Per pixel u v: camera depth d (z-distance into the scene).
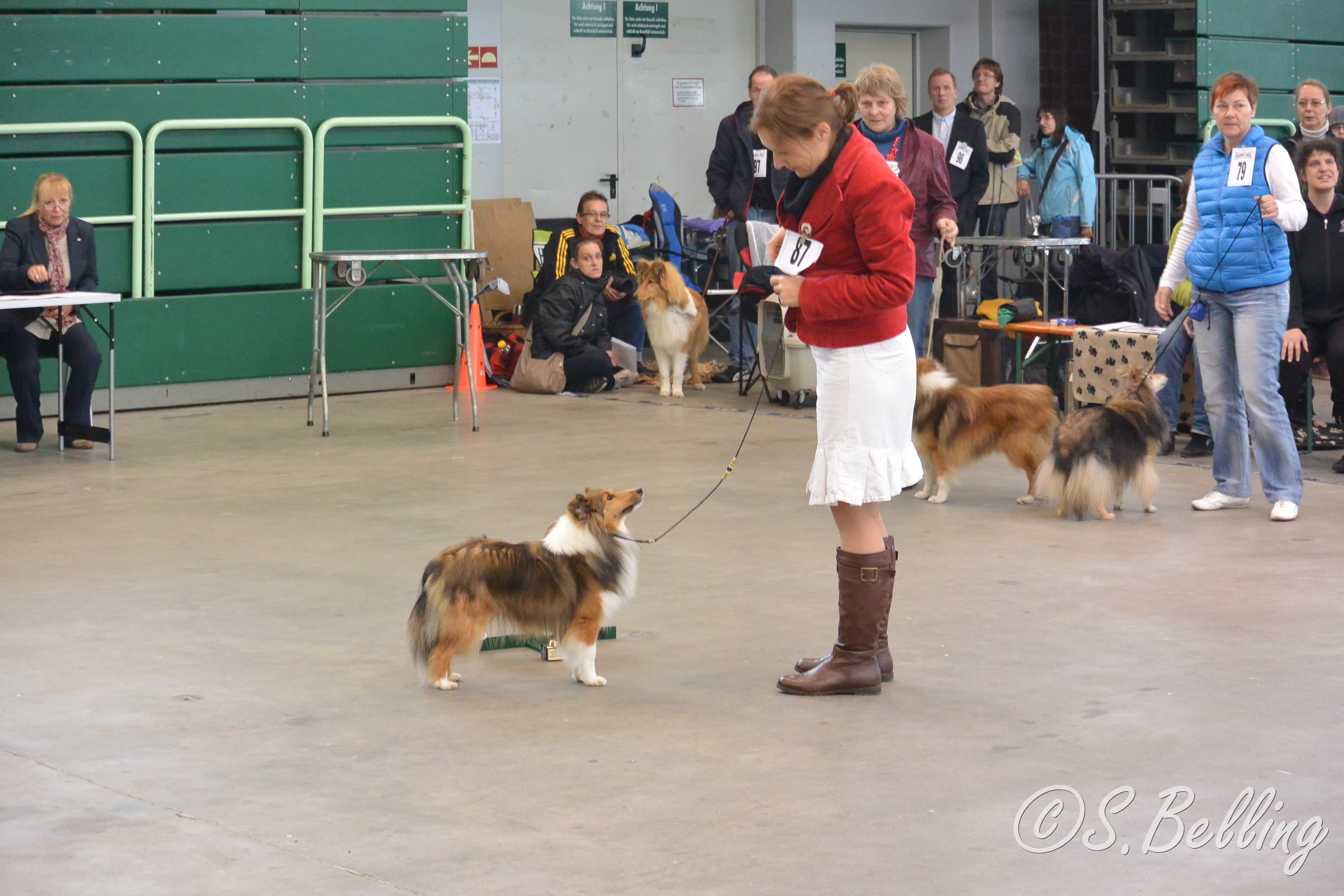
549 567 3.82
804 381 8.70
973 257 9.34
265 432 8.20
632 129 13.12
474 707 3.73
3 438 8.04
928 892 2.64
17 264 7.55
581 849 2.84
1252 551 5.27
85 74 8.80
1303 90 7.54
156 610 4.65
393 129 9.86
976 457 6.20
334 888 2.67
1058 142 11.61
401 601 4.75
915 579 4.96
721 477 6.73
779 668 4.02
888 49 14.44
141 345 9.04
